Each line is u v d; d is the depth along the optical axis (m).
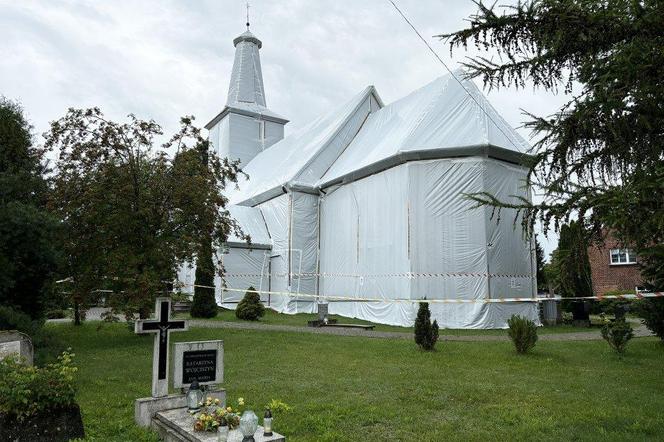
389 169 21.27
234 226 15.24
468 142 19.36
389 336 15.02
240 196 32.38
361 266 22.61
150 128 13.70
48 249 12.04
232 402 7.19
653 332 13.18
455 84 21.77
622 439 5.59
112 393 7.80
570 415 6.59
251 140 41.19
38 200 14.30
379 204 21.77
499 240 19.09
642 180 4.70
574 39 5.33
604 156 5.52
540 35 5.36
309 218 26.61
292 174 26.86
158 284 12.67
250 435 4.73
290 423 6.24
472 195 6.27
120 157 13.49
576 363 10.47
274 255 27.19
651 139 5.18
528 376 9.09
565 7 5.09
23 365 5.68
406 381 8.58
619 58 4.77
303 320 20.94
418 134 20.56
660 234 4.79
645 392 7.87
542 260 32.69
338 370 9.55
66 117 13.08
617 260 26.72
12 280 11.30
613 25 5.07
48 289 13.17
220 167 15.16
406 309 19.47
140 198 13.35
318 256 26.44
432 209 19.61
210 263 15.42
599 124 5.29
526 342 11.45
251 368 9.73
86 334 15.50
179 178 13.78
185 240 13.24
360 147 26.19
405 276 19.77
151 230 13.62
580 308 19.88
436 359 10.78
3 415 5.04
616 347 11.51
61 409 5.37
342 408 6.83
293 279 25.69
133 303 12.23
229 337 14.30
